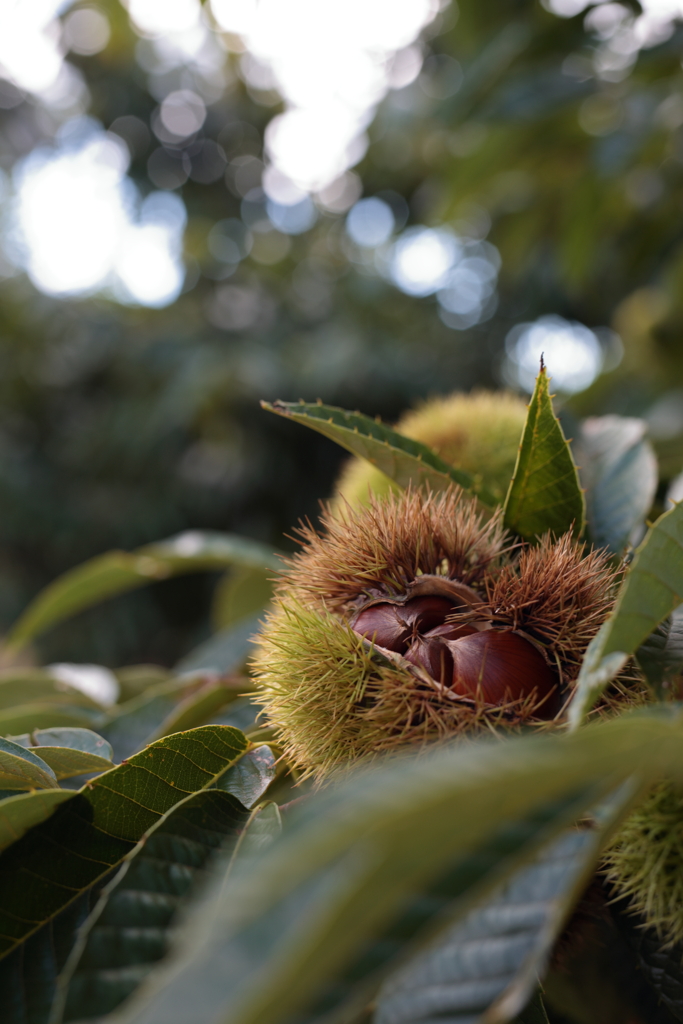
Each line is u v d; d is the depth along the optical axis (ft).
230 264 5.81
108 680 1.29
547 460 0.82
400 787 0.44
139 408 5.16
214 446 5.19
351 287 5.53
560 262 3.24
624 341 3.19
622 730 0.54
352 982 0.49
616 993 0.84
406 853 0.42
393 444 0.89
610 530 0.93
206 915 0.45
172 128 6.04
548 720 0.75
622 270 3.13
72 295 5.90
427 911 0.50
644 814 0.70
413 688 0.75
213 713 1.02
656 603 0.68
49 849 0.73
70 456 5.49
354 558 0.83
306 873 0.39
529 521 0.85
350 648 0.77
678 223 2.82
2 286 5.76
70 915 0.72
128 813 0.76
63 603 1.61
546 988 0.84
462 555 0.82
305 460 5.16
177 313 5.59
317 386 4.73
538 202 3.19
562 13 2.21
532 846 0.52
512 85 2.35
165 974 0.46
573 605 0.77
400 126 4.78
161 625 5.39
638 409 2.92
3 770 0.78
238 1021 0.38
